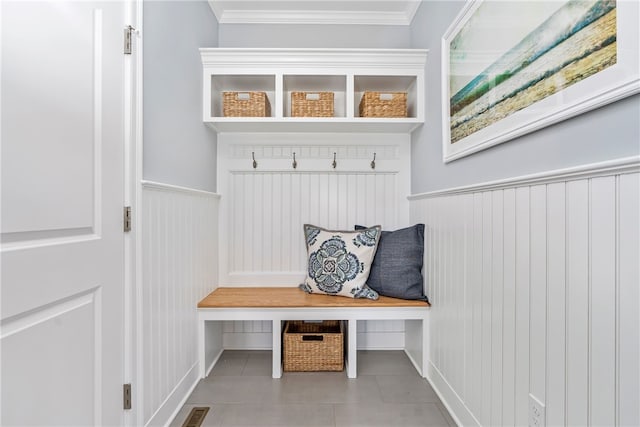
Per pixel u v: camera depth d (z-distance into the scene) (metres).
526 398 1.00
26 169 0.78
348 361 1.89
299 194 2.30
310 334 1.96
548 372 0.91
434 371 1.77
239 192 2.29
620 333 0.70
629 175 0.68
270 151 2.28
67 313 0.91
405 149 2.28
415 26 2.18
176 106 1.59
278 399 1.66
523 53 1.01
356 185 2.30
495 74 1.17
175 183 1.58
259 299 1.96
